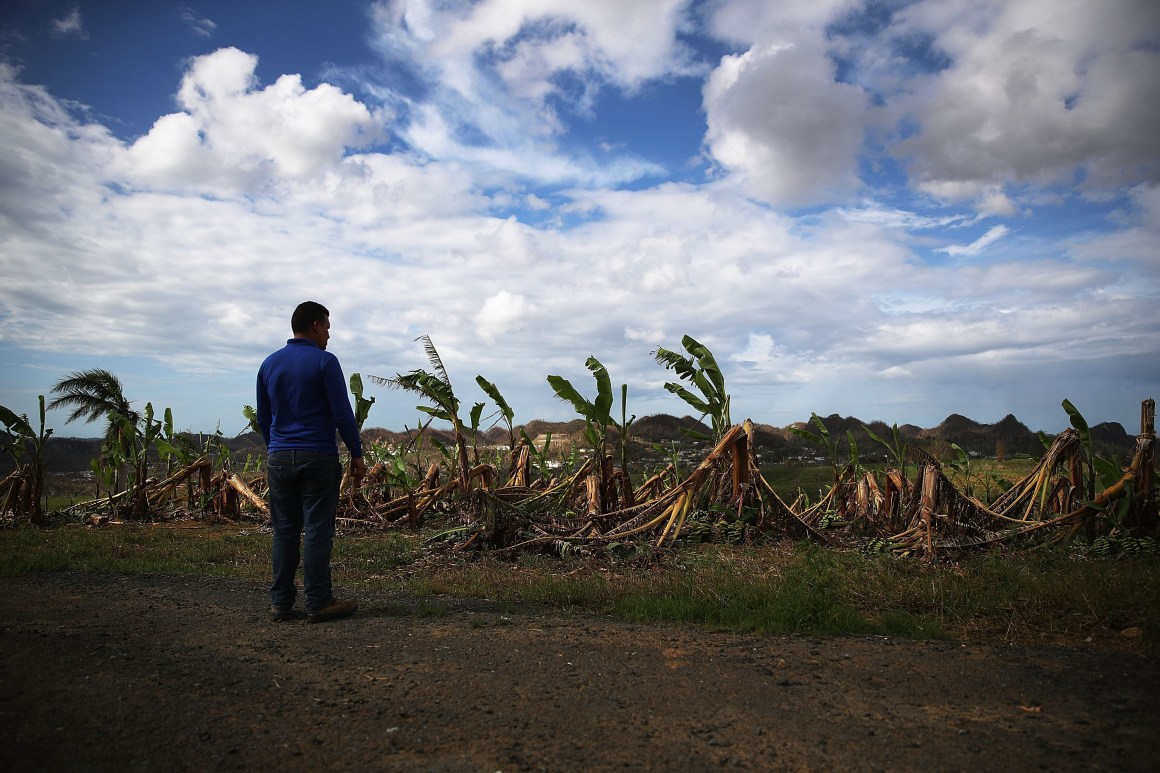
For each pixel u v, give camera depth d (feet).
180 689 10.73
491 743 8.64
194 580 21.59
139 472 45.60
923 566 20.04
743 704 9.95
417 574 23.30
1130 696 9.94
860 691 10.42
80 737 8.80
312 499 16.11
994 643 13.20
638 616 15.89
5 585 20.45
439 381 35.99
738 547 28.81
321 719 9.48
